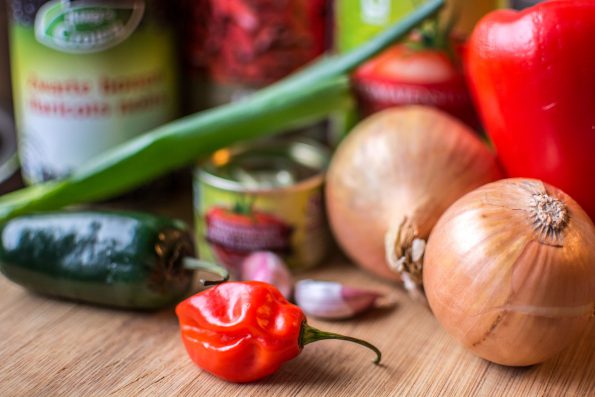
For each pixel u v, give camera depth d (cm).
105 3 45
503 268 35
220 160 46
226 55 48
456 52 44
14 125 49
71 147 47
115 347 38
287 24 47
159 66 47
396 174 40
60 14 45
